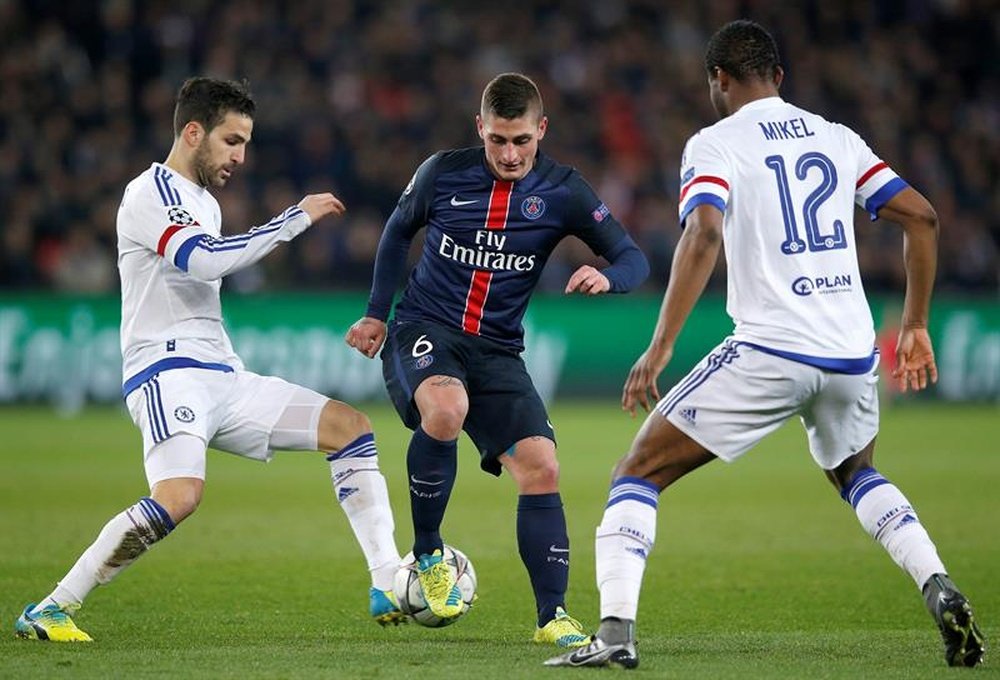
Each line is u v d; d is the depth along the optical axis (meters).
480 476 45.84
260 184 74.56
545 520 20.58
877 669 17.62
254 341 67.25
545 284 73.19
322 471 47.06
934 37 91.31
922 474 44.72
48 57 78.00
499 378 21.25
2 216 70.62
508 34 85.31
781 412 18.11
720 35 18.94
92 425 60.03
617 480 18.16
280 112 76.69
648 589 26.30
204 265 20.22
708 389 17.94
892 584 26.83
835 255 18.25
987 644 19.95
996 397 74.19
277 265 71.12
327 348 68.38
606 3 88.50
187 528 33.59
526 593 25.70
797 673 17.22
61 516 35.03
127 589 25.56
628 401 17.75
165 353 20.75
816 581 27.17
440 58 82.62
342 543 31.53
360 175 75.25
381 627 22.17
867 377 18.27
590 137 81.00
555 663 17.55
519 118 20.52
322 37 81.62
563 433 59.16
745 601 25.05
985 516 35.75
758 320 17.97
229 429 21.36
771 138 18.31
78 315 67.06
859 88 86.31
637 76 84.81
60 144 74.25
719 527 34.53
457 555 21.38
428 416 20.36
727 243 18.38
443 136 78.94
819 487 42.97
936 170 82.62
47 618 20.02
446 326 21.47
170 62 80.12
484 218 21.23
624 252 21.59
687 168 18.02
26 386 66.88
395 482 43.38
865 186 18.89
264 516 35.91
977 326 74.00
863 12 90.56
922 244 18.94
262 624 22.33
